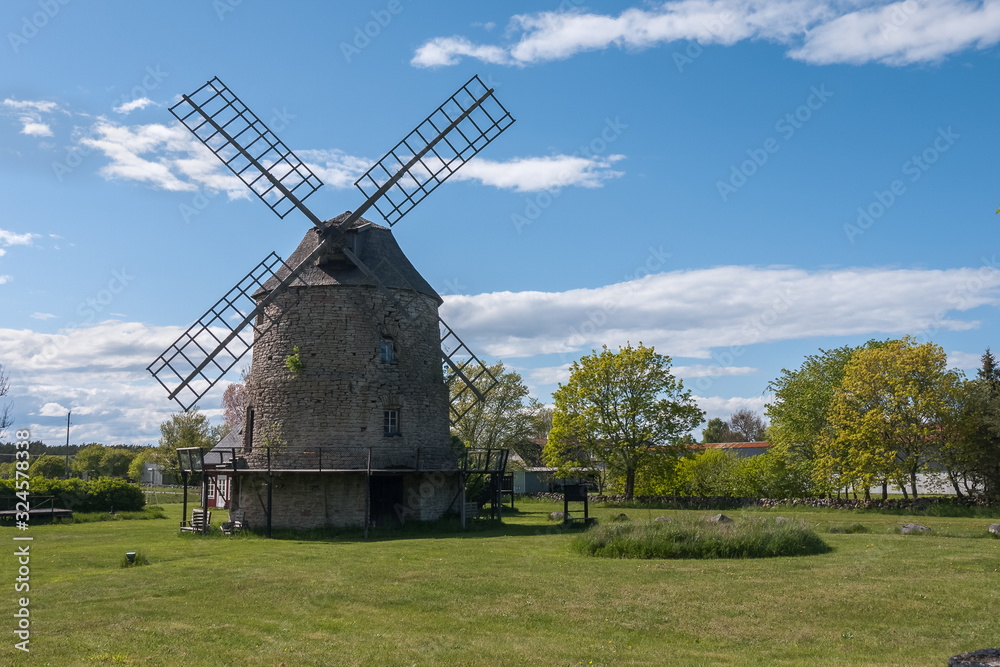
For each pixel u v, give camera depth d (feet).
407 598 52.85
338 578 61.00
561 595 53.62
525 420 214.69
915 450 139.64
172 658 38.27
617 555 73.87
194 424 251.80
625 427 168.76
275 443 106.73
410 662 37.68
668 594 53.57
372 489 109.40
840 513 133.80
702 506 157.79
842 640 41.81
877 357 144.36
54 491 141.38
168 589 56.59
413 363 113.70
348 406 107.14
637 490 185.68
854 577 58.95
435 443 114.93
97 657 38.17
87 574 64.64
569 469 177.47
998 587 54.39
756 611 48.32
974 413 135.33
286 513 105.09
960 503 135.54
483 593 54.60
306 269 111.96
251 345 114.11
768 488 169.07
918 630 43.47
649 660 38.01
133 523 126.93
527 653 39.24
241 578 61.31
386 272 114.52
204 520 104.78
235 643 41.32
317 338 108.88
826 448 153.07
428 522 107.65
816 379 176.14
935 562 65.92
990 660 31.24
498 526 109.09
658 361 169.48
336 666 37.06
